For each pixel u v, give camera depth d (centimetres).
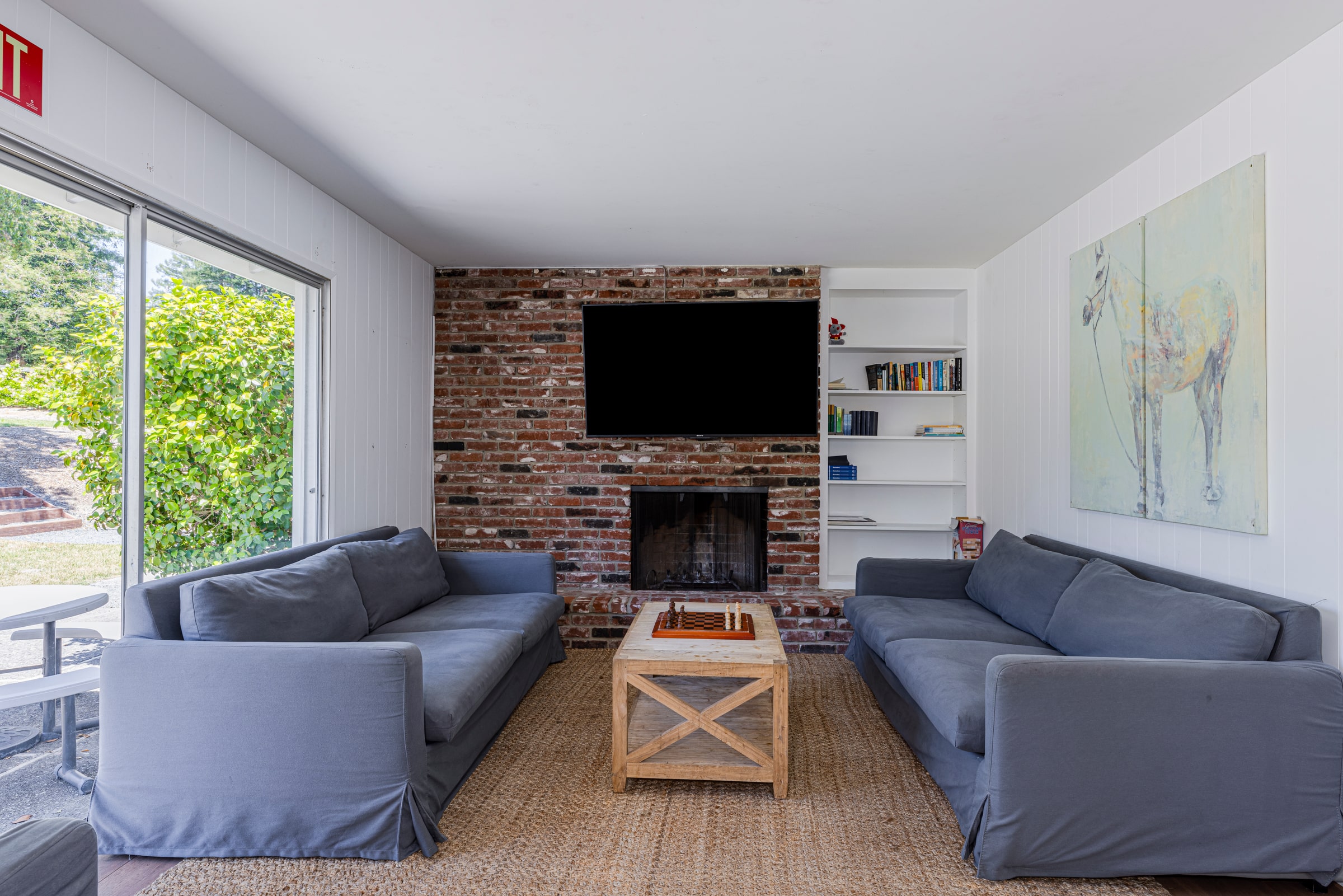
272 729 205
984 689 231
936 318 512
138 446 230
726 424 466
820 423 477
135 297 229
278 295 313
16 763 200
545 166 307
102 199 218
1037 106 249
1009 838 196
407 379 436
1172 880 202
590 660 413
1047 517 374
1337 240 202
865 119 260
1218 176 244
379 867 203
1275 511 224
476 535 477
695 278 471
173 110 239
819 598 446
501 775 262
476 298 477
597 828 225
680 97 244
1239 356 235
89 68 205
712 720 248
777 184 325
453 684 237
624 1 190
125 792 208
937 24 200
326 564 279
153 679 207
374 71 228
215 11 195
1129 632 240
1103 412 315
